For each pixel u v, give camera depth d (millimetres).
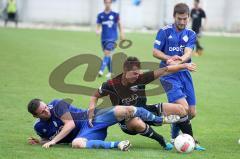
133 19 118750
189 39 21609
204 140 22875
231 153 20453
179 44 21656
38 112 20078
